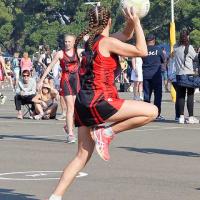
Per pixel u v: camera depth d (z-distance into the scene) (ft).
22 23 459.32
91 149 39.55
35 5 446.60
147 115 38.45
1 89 201.46
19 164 56.90
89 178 50.26
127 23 39.37
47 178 50.52
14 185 47.98
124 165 55.98
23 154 62.54
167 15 352.49
